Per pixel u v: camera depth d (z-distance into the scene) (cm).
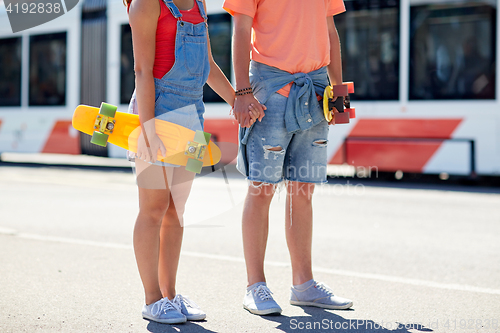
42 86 1666
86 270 509
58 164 1783
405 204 989
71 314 385
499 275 515
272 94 407
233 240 666
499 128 1178
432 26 1241
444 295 445
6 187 1175
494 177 1397
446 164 1221
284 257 584
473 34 1206
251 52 426
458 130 1212
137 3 354
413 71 1255
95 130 365
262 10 414
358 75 1309
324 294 414
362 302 426
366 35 1304
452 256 595
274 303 393
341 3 447
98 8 1587
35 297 423
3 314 382
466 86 1208
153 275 379
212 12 1423
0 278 475
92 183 1263
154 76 366
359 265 552
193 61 371
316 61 416
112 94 1568
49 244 620
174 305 374
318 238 689
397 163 1259
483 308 410
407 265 553
